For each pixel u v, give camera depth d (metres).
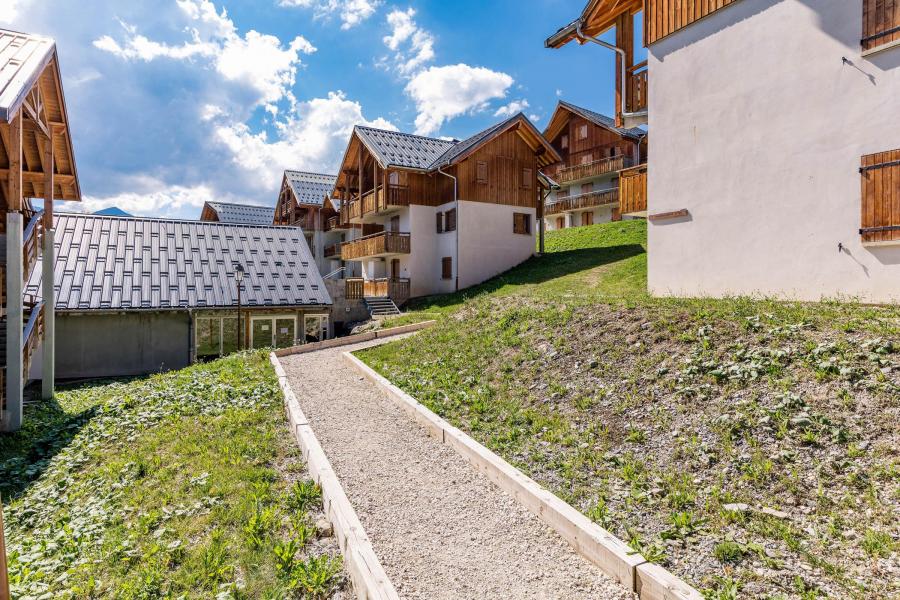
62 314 19.03
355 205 32.94
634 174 12.89
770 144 9.68
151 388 11.84
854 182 8.47
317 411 9.08
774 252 9.61
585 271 22.00
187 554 4.81
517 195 29.70
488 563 4.53
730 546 4.09
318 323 23.73
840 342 6.29
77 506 6.39
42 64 10.75
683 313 8.52
